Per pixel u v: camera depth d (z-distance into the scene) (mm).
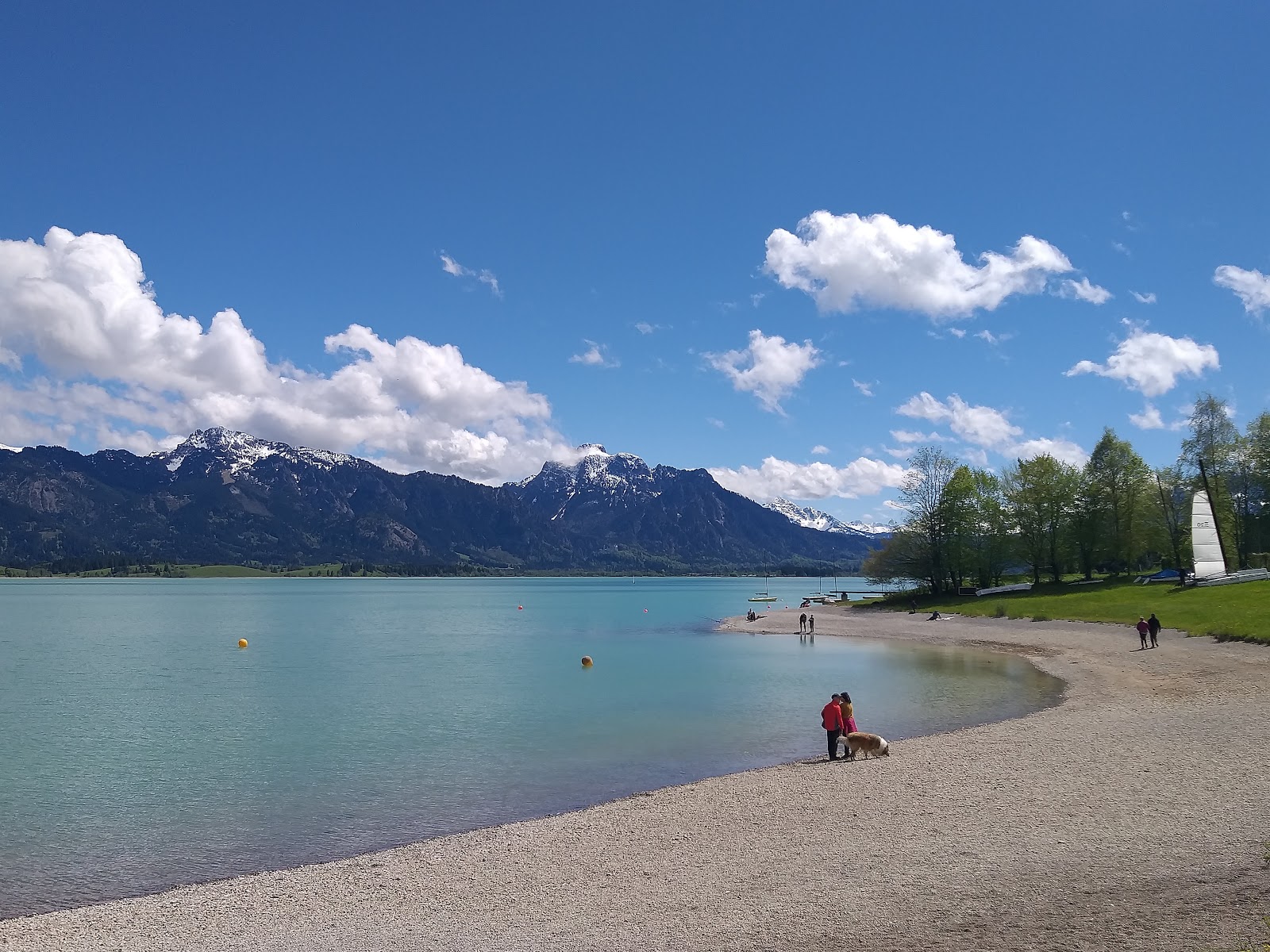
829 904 14211
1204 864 14461
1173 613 71688
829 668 60312
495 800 26328
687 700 46594
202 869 20641
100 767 32094
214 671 65250
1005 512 111125
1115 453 103375
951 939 11945
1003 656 63094
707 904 14828
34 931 15859
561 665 67500
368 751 34250
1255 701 33250
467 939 14039
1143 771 22766
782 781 25484
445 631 111125
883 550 121312
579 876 17312
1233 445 98625
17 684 58000
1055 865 15328
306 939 14711
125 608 180500
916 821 19516
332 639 98125
